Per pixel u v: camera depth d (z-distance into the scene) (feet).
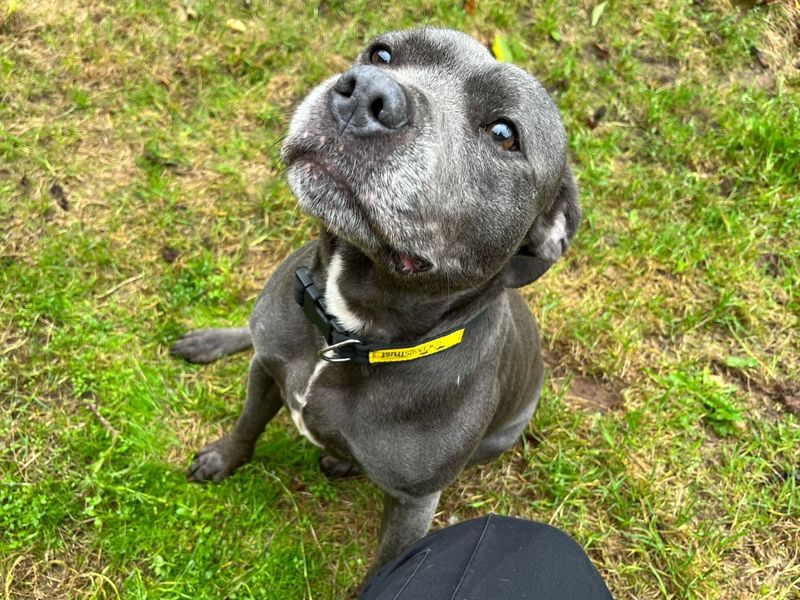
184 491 1.90
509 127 1.35
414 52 1.43
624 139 2.81
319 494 1.99
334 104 1.15
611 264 2.55
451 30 1.46
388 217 1.19
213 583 1.81
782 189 2.76
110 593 1.76
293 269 1.63
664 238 2.58
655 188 2.69
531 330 1.92
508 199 1.37
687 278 2.56
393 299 1.42
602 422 2.26
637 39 3.02
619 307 2.48
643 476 2.18
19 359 1.99
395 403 1.50
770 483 2.24
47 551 1.77
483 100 1.34
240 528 1.90
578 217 1.57
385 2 2.86
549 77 2.87
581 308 2.45
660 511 2.13
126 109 2.45
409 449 1.52
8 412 1.91
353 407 1.53
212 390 2.10
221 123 2.52
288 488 1.99
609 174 2.71
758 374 2.42
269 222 2.39
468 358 1.50
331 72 2.69
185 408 2.05
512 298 1.84
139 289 2.18
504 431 1.95
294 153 1.21
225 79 2.60
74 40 2.51
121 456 1.92
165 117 2.48
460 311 1.48
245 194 2.41
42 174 2.27
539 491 2.16
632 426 2.25
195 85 2.57
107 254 2.19
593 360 2.38
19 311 2.03
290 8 2.78
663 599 2.02
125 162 2.36
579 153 2.71
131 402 1.99
